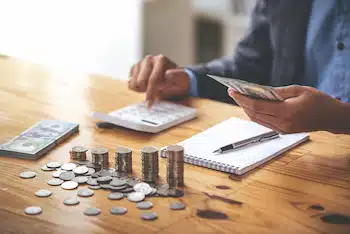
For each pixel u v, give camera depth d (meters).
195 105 1.62
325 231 0.96
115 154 1.18
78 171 1.17
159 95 1.66
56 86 1.76
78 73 1.89
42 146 1.28
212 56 3.99
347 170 1.19
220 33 3.90
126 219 0.99
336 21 1.76
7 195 1.08
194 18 3.96
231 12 3.69
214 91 1.79
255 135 1.35
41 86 1.75
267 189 1.10
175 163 1.11
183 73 1.72
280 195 1.08
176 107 1.56
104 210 1.02
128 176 1.16
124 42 3.86
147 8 3.96
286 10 1.87
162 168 1.20
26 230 0.96
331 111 1.25
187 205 1.04
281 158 1.25
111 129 1.43
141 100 1.65
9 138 1.36
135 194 1.07
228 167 1.17
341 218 1.00
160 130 1.41
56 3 3.55
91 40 3.73
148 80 1.63
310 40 1.84
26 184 1.12
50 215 1.00
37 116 1.51
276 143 1.32
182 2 3.95
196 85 1.77
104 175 1.16
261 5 1.98
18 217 1.00
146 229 0.96
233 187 1.11
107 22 3.77
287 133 1.26
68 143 1.34
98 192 1.09
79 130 1.42
